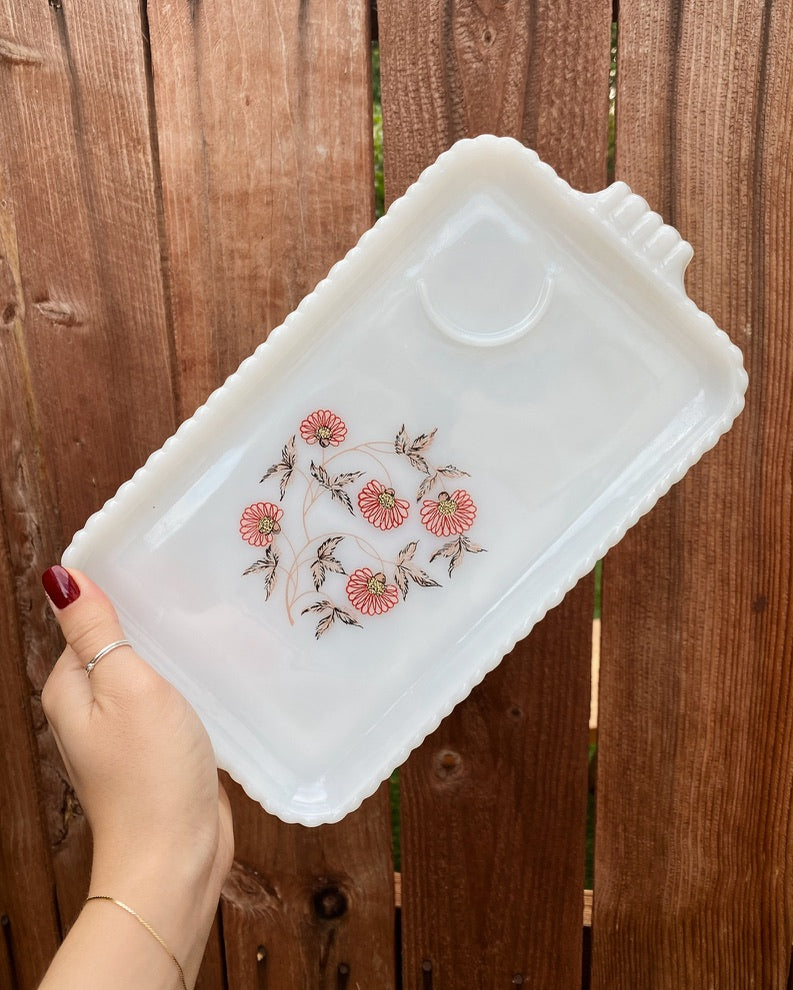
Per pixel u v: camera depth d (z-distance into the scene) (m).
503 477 0.57
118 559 0.56
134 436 0.68
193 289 0.66
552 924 0.72
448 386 0.57
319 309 0.54
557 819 0.70
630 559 0.67
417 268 0.56
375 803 0.72
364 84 0.62
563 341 0.56
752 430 0.64
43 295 0.67
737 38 0.59
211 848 0.52
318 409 0.57
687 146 0.61
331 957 0.75
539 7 0.60
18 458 0.69
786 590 0.66
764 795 0.69
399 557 0.58
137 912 0.47
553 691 0.69
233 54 0.62
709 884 0.71
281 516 0.57
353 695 0.58
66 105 0.64
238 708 0.58
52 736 0.73
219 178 0.64
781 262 0.62
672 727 0.68
